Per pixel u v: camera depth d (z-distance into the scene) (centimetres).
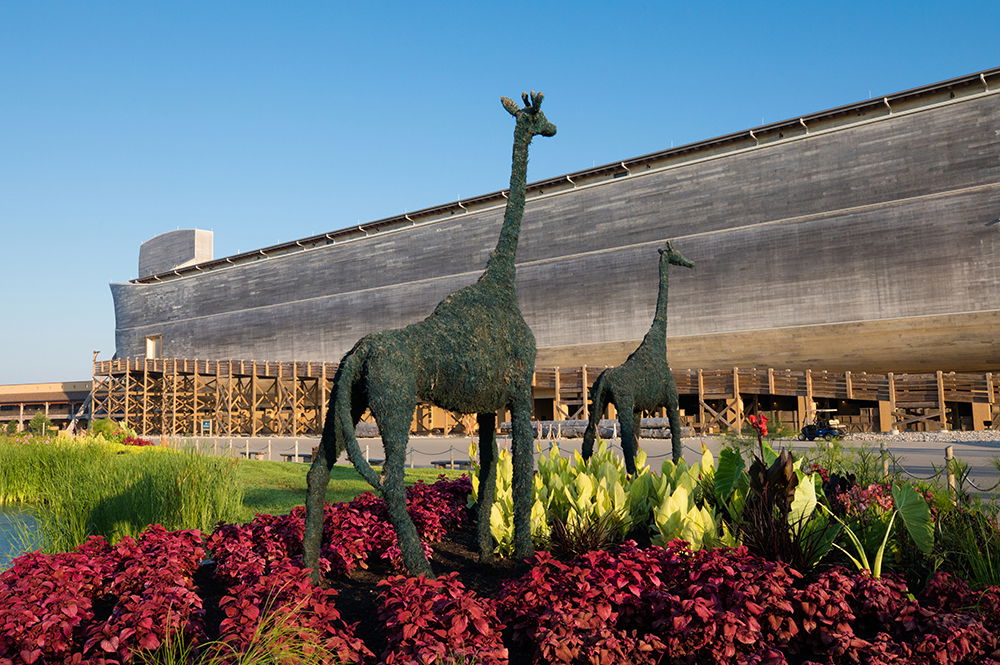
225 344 5628
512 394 584
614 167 4016
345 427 495
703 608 380
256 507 1138
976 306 2967
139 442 2466
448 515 744
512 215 618
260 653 367
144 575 499
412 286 4694
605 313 3956
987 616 411
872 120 3303
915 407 2862
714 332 3612
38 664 388
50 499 955
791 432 709
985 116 3034
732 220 3628
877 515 573
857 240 3278
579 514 611
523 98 626
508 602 442
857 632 421
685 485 659
